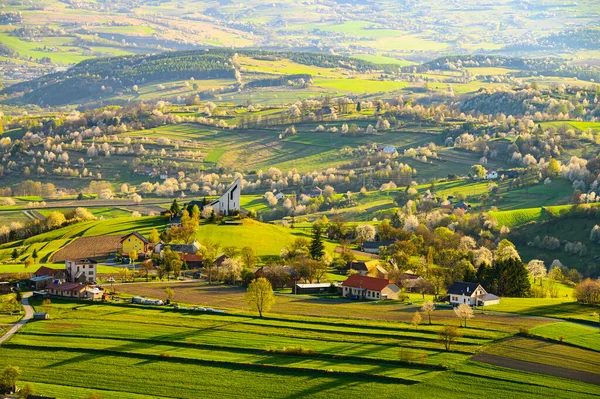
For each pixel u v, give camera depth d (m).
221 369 189.25
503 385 180.50
